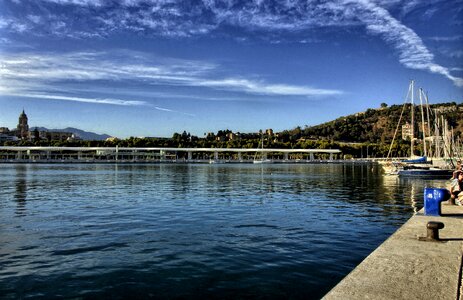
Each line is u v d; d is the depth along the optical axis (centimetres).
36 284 1262
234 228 2197
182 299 1146
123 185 5656
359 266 931
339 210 3006
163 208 3064
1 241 1855
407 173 7925
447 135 12094
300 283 1280
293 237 1961
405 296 739
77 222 2392
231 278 1322
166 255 1603
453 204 2003
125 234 2019
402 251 1071
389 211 2970
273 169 13625
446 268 915
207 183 6184
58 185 5628
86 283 1273
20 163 18262
